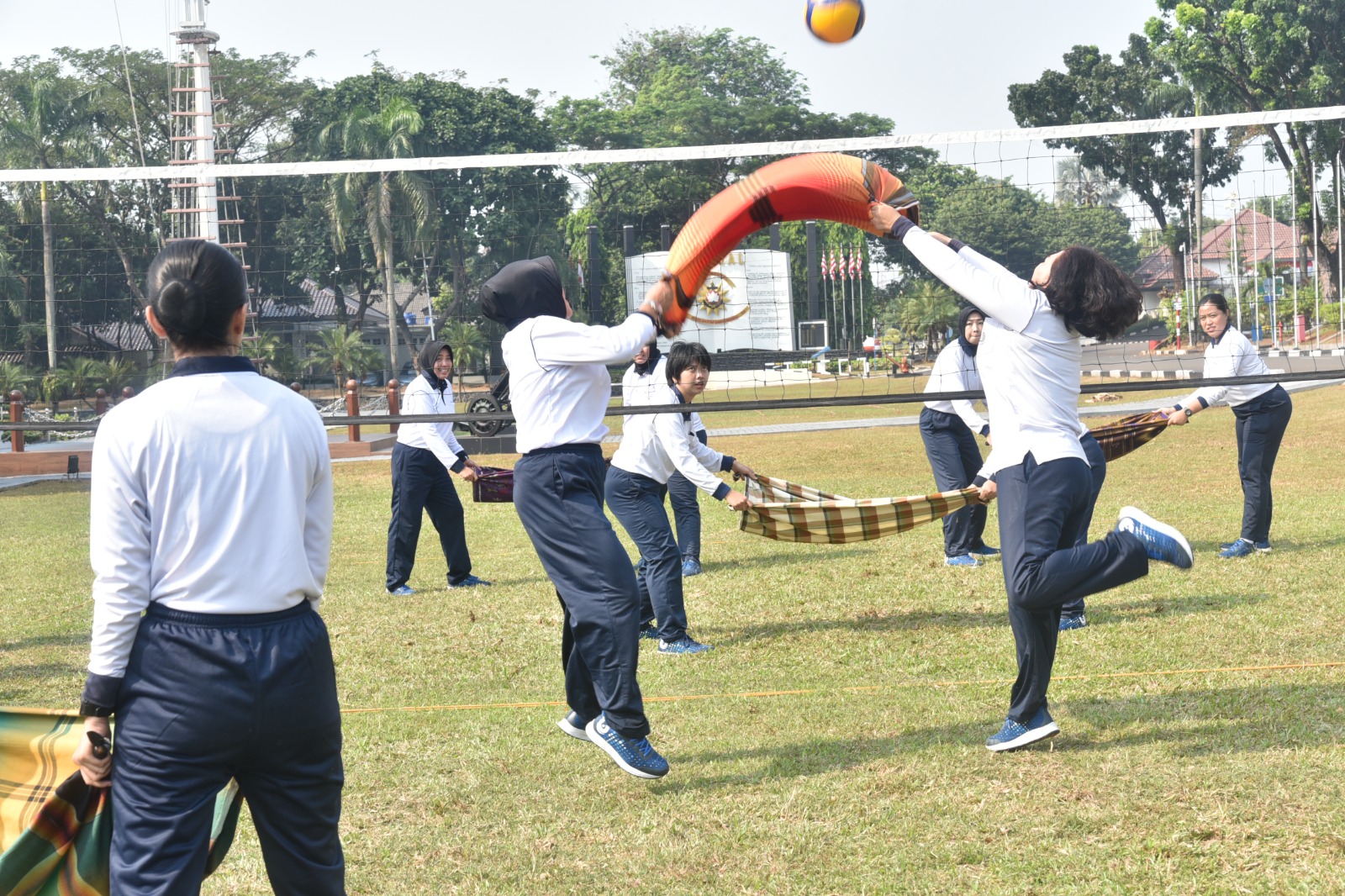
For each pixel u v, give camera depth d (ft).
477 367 119.75
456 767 13.52
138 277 121.29
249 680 7.45
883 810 11.65
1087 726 13.92
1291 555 23.84
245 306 8.04
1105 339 13.11
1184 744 13.05
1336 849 10.12
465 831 11.66
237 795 8.28
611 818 11.86
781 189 13.04
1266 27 119.55
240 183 128.36
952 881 10.07
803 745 13.80
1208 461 42.09
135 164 136.46
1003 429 13.14
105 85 133.49
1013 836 10.87
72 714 8.23
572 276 136.05
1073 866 10.19
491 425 20.84
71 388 100.83
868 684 16.34
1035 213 132.67
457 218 136.26
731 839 11.18
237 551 7.55
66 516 41.16
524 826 11.73
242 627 7.54
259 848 11.67
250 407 7.77
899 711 14.92
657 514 19.06
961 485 25.02
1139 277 69.21
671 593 18.81
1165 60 127.13
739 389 95.66
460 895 10.27
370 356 120.47
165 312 7.73
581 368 12.72
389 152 118.11
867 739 13.89
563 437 12.73
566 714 15.43
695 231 12.91
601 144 167.43
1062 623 19.03
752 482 19.48
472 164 29.58
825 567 25.40
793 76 211.41
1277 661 16.22
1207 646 17.21
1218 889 9.59
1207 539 26.35
